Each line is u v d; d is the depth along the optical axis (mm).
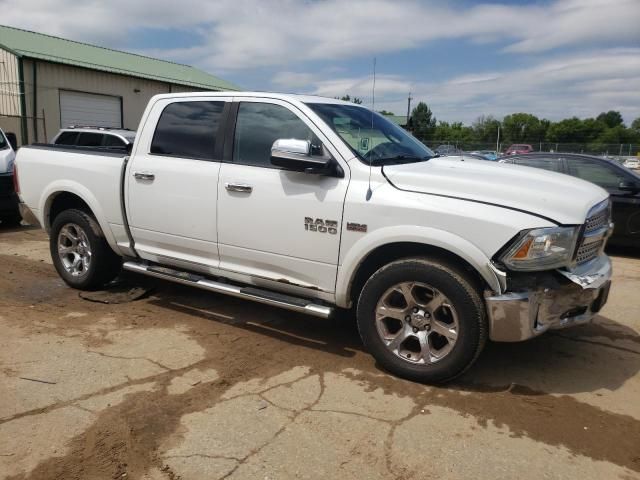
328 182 3797
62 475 2604
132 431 2980
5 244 8094
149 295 5457
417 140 4926
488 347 4324
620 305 5566
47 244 8148
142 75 24641
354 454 2818
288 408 3273
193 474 2631
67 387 3473
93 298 5281
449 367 3465
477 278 3439
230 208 4199
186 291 5621
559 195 3426
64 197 5566
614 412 3336
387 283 3611
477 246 3281
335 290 3859
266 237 4066
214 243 4371
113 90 23688
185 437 2938
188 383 3570
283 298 4062
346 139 3910
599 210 3590
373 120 4555
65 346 4129
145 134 4781
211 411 3213
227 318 4852
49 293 5465
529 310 3250
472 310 3338
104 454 2773
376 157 3941
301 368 3844
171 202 4535
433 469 2713
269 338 4402
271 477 2619
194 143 4492
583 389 3635
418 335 3596
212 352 4094
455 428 3096
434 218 3389
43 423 3043
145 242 4863
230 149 4289
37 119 20859
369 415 3213
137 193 4738
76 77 22109
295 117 4055
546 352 4254
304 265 3943
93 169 5051
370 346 3760
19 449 2799
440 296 3453
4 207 9070
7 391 3402
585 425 3174
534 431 3092
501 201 3350
